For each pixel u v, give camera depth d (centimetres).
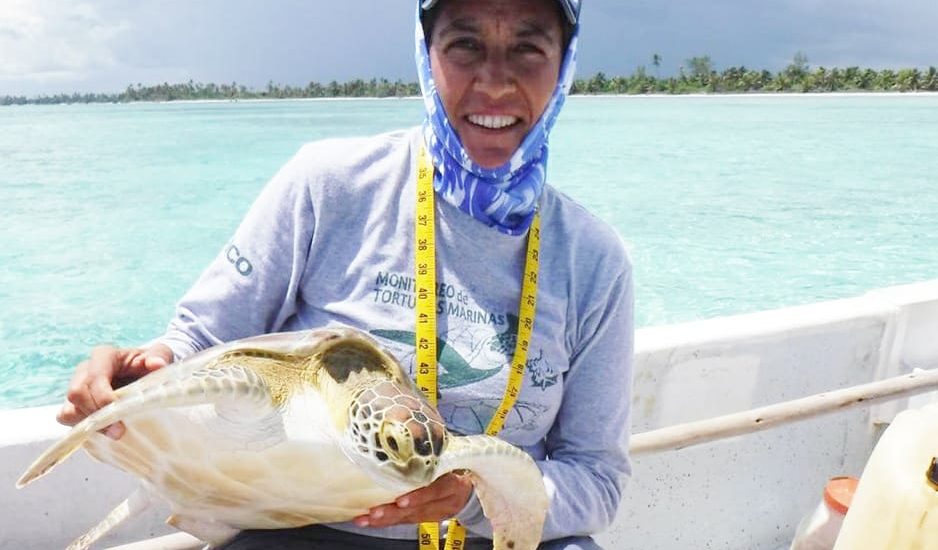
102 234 1015
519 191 150
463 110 146
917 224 1098
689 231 1048
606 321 163
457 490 138
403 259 151
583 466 162
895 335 287
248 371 118
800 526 235
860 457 291
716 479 258
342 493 129
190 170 1634
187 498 138
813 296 776
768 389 265
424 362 149
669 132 2591
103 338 653
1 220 1098
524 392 154
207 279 158
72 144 2322
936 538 152
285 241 154
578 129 2745
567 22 149
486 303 153
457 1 141
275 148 2119
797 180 1486
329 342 132
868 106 4706
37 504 181
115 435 120
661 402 246
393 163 156
